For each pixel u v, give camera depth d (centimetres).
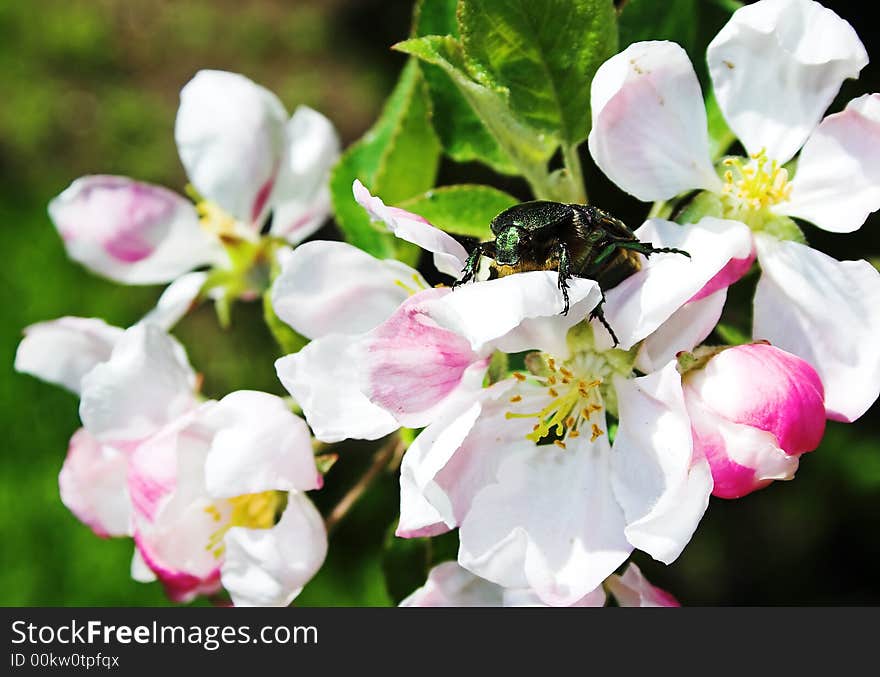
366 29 98
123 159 93
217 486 38
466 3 37
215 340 76
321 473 38
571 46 38
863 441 67
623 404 37
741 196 38
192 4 103
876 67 54
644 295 36
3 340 77
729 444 36
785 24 37
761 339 38
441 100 40
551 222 35
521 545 37
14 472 72
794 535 67
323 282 38
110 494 41
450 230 39
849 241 47
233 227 42
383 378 36
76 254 42
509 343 37
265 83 97
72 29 101
